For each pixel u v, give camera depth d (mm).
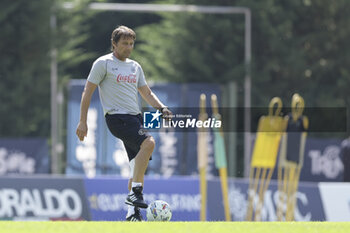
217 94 79250
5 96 104688
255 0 110312
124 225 24219
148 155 29469
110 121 29750
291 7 113750
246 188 58281
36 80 105625
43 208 55312
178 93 77875
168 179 57219
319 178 78938
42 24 104000
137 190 29359
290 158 71000
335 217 58094
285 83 113750
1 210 54875
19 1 103250
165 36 115438
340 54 115750
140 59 115438
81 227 23422
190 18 110750
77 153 76875
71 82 77000
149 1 128500
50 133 108938
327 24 115500
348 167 78875
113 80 29562
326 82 116250
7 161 77500
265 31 111125
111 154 76875
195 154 78750
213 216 57406
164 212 30266
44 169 78188
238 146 101000
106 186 56281
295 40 113812
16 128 104875
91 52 130000
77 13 107438
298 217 58281
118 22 132375
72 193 55812
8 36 103938
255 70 109938
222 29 110250
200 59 110188
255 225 24984
